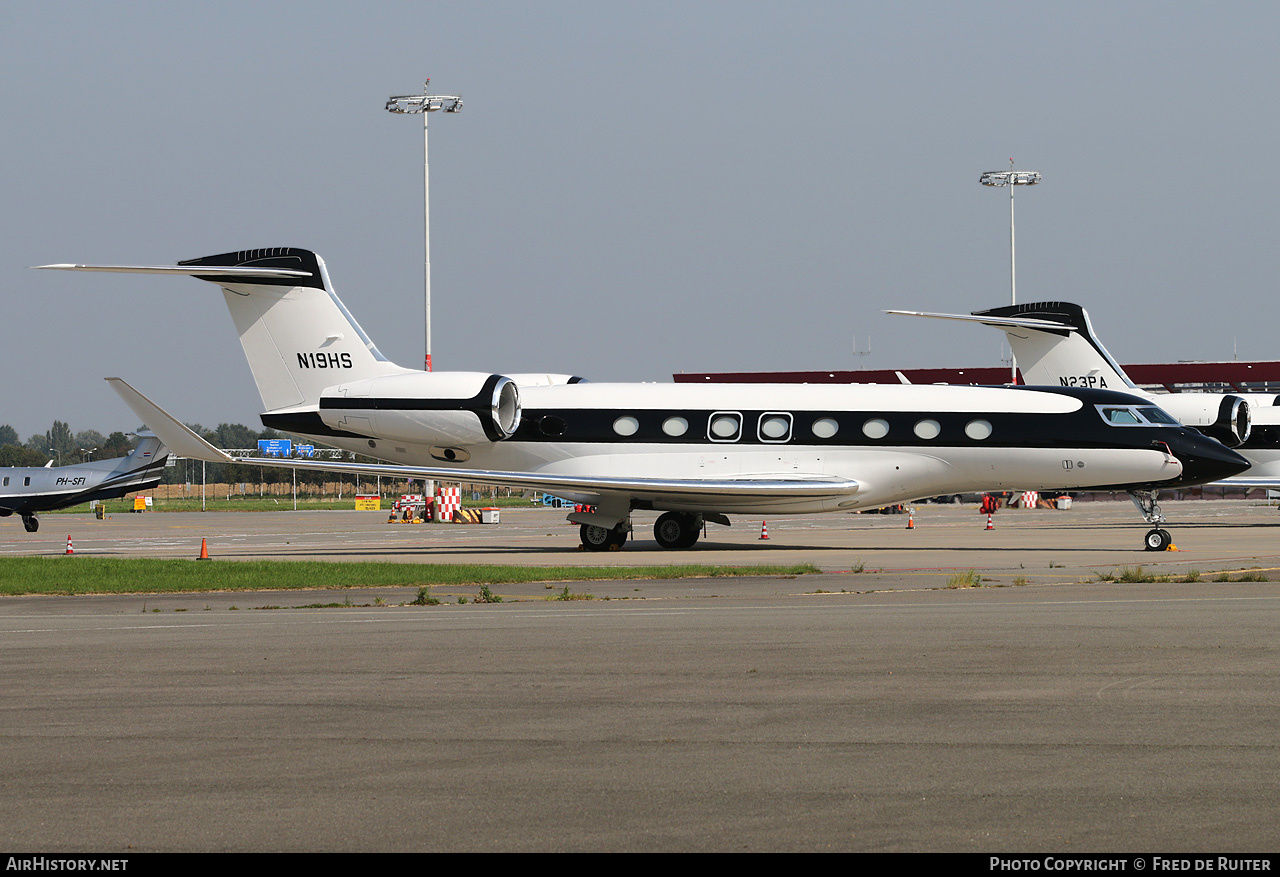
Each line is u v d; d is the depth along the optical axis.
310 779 22.09
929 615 45.22
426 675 32.66
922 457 91.56
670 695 29.64
